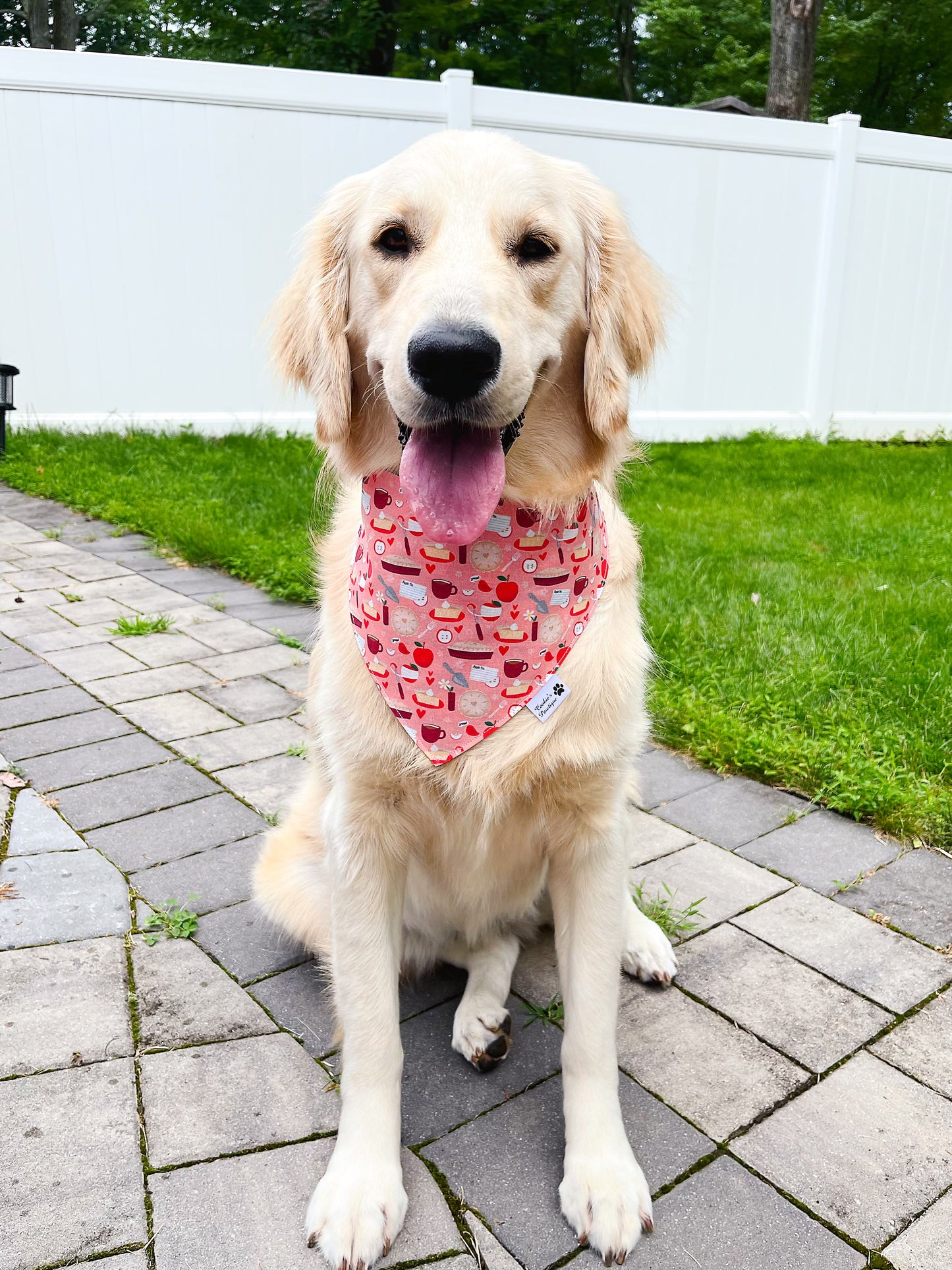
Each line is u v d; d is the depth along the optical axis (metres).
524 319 1.85
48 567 5.66
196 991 2.31
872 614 4.68
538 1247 1.71
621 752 1.93
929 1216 1.77
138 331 8.49
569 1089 1.89
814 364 9.97
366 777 1.94
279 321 2.24
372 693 1.94
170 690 4.01
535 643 1.91
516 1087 2.09
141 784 3.25
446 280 1.75
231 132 8.25
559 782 1.91
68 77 7.80
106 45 25.53
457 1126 1.97
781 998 2.34
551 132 8.70
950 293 10.22
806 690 3.89
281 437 8.95
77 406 8.53
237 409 8.91
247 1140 1.89
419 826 2.02
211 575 5.63
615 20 24.45
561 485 2.02
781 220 9.48
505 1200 1.80
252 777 3.32
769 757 3.45
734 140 9.07
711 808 3.25
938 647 4.28
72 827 2.98
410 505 1.82
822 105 25.08
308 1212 1.72
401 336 1.75
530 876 2.20
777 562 5.68
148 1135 1.89
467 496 1.78
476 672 1.90
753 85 22.83
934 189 9.78
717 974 2.43
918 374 10.39
